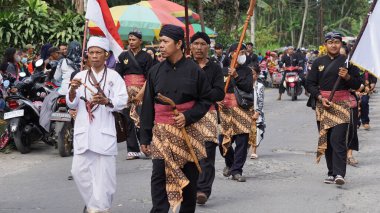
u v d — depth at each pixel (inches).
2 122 650.8
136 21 896.9
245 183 463.5
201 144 307.6
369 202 410.6
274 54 1647.4
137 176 483.8
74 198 414.0
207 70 353.1
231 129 461.4
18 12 933.8
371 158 585.3
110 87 349.4
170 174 298.8
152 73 307.1
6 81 601.3
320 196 425.4
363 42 440.1
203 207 393.7
